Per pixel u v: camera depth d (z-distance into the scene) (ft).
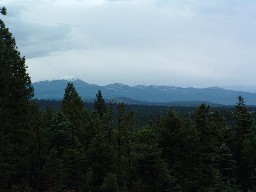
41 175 135.54
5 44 80.48
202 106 135.64
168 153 126.93
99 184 111.75
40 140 137.90
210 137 137.90
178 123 127.75
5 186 92.02
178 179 124.88
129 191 115.55
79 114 173.68
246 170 182.70
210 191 128.16
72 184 144.36
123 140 119.96
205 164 131.64
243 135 174.50
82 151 138.00
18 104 85.30
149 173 112.88
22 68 84.79
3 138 81.41
